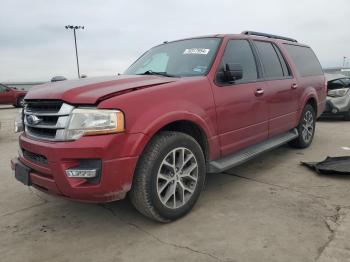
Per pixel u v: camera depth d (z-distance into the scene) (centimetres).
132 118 304
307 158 559
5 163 609
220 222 339
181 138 340
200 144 384
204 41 443
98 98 297
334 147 635
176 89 347
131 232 329
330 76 1015
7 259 293
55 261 287
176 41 485
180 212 346
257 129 457
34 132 337
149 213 326
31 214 381
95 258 289
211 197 404
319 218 339
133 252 295
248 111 434
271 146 490
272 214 352
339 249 283
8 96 2139
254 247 292
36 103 333
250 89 439
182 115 338
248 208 369
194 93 362
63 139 297
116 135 294
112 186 297
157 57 466
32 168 332
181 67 416
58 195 314
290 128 557
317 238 301
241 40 463
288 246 291
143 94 318
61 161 294
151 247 301
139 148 304
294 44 611
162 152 322
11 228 350
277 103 500
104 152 290
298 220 337
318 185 432
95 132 292
